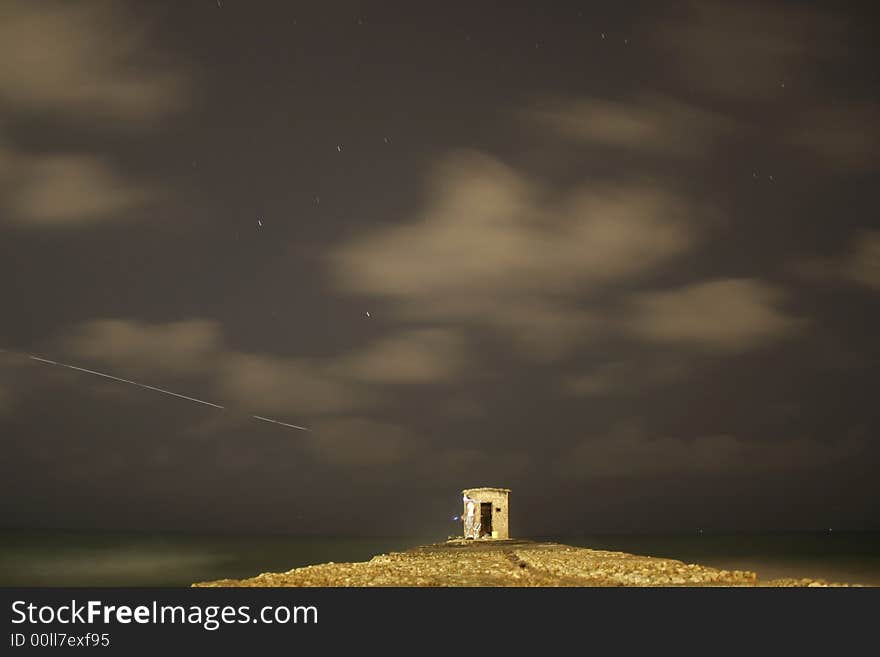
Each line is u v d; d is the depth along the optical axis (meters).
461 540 52.47
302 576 31.09
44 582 63.00
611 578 29.12
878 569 70.25
